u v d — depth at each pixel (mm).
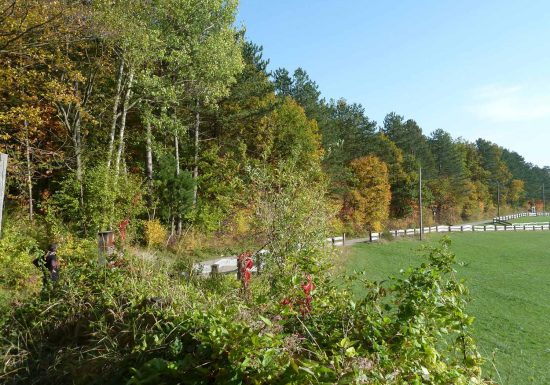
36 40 11820
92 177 14789
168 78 18922
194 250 16969
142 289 4531
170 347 3137
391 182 49594
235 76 24531
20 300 5094
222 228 20594
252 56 28219
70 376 3471
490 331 13047
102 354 3506
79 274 4922
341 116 46219
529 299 17984
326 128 35938
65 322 4270
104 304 4266
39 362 3748
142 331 3643
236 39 22594
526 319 14766
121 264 5305
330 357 2709
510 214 93812
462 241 38781
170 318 3689
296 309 3734
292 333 3283
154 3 16438
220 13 19047
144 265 5344
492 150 88188
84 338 4094
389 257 26625
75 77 14867
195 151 24422
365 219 41312
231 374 2404
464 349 3426
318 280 4418
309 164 14094
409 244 33062
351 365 2402
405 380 2650
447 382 2799
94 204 13820
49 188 18469
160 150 20297
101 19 12406
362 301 3641
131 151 23328
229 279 6836
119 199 15516
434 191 61250
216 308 3514
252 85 25266
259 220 9180
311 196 9547
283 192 9320
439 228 46719
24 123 15031
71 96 14508
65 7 11039
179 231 19219
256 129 27188
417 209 52625
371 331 3141
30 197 15305
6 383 3488
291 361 2262
